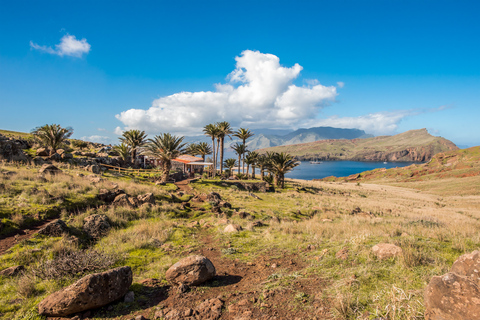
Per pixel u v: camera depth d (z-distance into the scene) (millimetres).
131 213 14266
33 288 5574
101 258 7023
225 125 52344
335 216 19797
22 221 9922
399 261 5598
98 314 4668
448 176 103875
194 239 11000
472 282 3105
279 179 47531
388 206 32188
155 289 5773
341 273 5520
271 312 4305
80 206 13234
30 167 20344
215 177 51500
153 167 51719
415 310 3492
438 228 10117
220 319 4285
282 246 9125
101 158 35000
